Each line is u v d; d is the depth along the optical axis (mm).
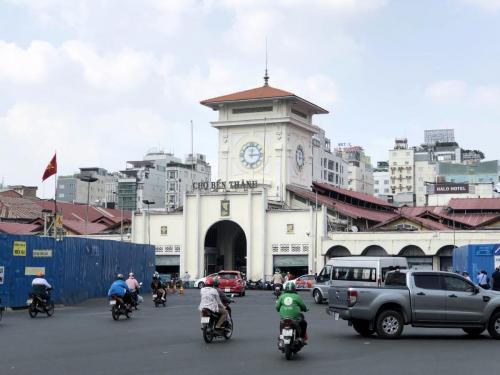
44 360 17297
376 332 22984
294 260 71688
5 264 35312
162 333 24016
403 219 70500
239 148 82000
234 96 82125
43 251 38750
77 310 36469
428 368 16031
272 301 47344
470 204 82688
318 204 77938
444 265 64812
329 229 73312
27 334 23516
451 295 22297
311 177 86250
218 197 75562
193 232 75938
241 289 54719
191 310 36781
